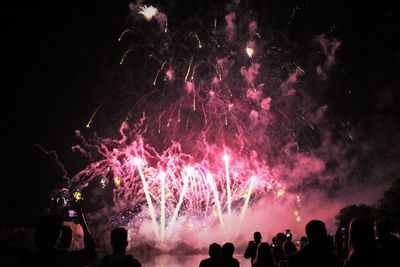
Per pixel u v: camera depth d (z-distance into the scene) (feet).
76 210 18.72
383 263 19.63
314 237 19.38
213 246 26.45
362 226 17.65
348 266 17.39
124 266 17.97
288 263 19.43
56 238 17.03
